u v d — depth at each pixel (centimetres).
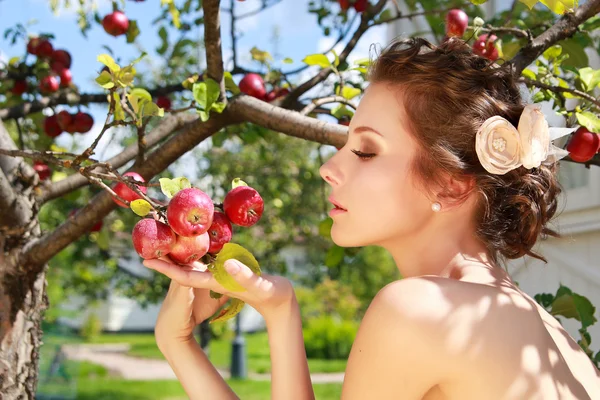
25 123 336
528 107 124
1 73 304
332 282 1612
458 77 125
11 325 200
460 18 222
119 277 935
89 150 145
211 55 188
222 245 125
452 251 124
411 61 125
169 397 962
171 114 232
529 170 130
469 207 125
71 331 984
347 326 1555
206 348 954
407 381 105
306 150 908
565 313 191
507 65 140
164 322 142
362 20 263
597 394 118
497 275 121
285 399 125
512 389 103
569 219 379
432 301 107
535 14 314
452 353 104
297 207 896
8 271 201
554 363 110
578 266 363
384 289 112
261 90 234
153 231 116
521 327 109
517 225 129
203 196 116
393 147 123
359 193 123
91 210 197
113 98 161
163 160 202
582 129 188
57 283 1022
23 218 203
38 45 296
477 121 123
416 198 123
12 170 207
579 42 234
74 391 759
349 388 111
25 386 201
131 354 1672
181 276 118
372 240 125
